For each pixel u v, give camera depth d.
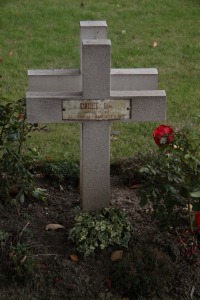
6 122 5.07
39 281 4.44
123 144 6.52
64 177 5.61
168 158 4.58
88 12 10.52
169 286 4.44
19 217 5.04
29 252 4.58
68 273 4.49
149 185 4.59
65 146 6.46
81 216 4.79
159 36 9.71
